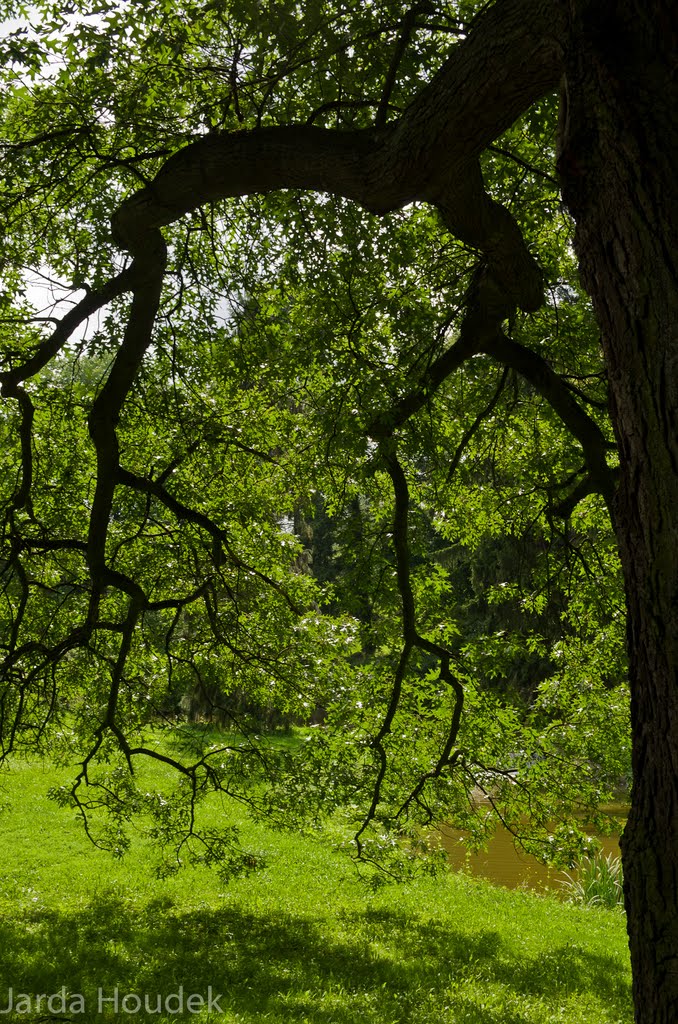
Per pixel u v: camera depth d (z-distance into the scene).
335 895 13.05
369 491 8.61
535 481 9.30
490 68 2.88
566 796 9.67
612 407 2.29
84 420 9.28
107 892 12.09
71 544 7.74
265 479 10.73
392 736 9.52
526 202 7.09
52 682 9.30
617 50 2.24
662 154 2.13
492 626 22.75
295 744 17.05
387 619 9.36
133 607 7.18
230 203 7.82
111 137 6.76
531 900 13.63
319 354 7.32
